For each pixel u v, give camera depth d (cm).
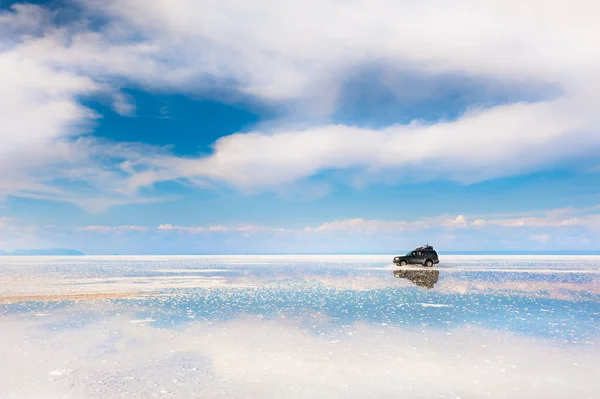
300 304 1878
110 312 1659
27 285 2772
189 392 764
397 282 2966
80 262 7925
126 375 866
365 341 1169
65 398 737
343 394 758
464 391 775
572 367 921
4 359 986
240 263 7231
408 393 766
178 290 2461
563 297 2109
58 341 1170
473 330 1313
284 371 895
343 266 5700
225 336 1234
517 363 954
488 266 5450
